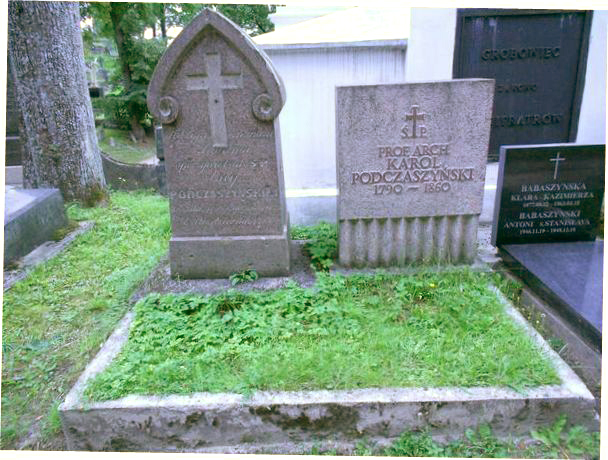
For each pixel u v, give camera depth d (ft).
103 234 19.04
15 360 11.36
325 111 18.65
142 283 13.82
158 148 26.84
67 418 8.75
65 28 21.59
